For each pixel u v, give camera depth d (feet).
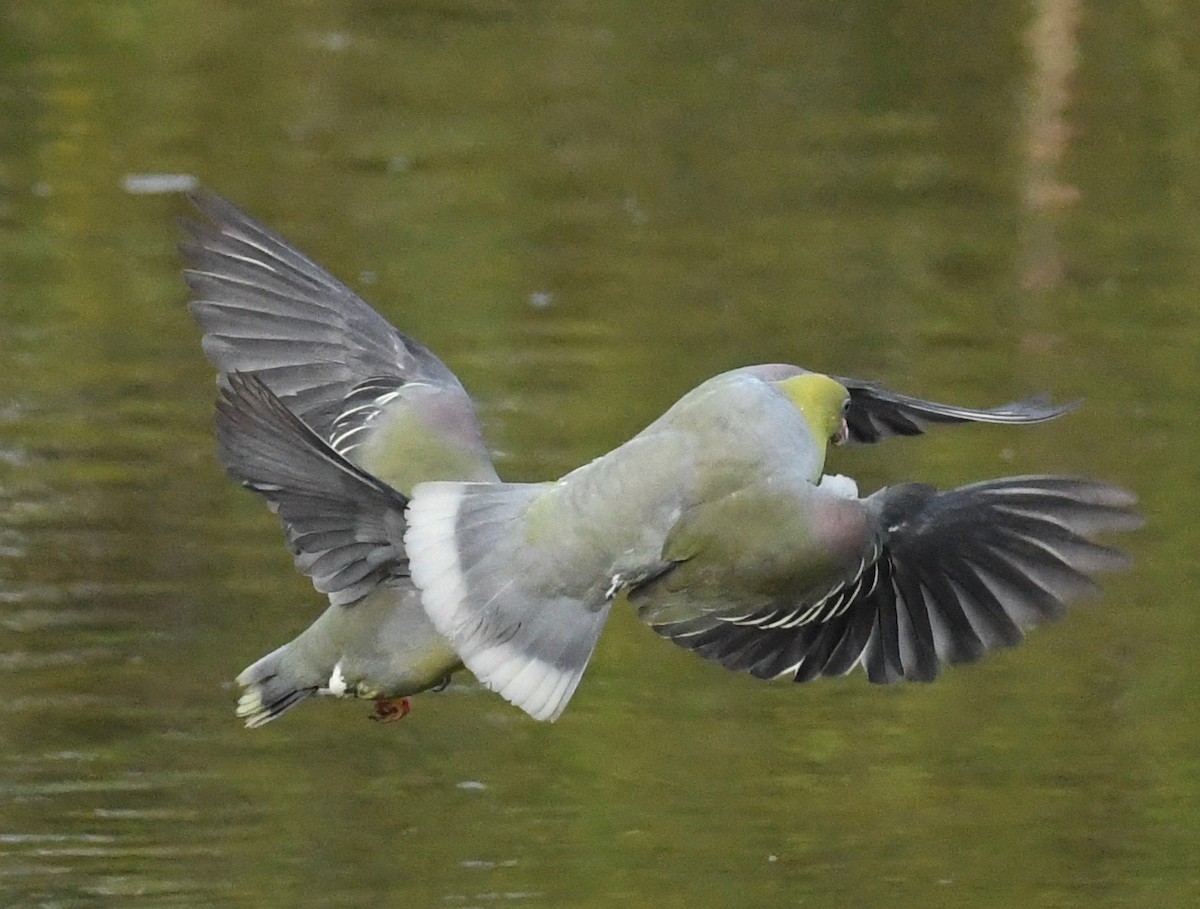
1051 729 42.96
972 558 28.55
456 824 39.27
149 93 78.38
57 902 36.50
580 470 28.19
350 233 67.56
